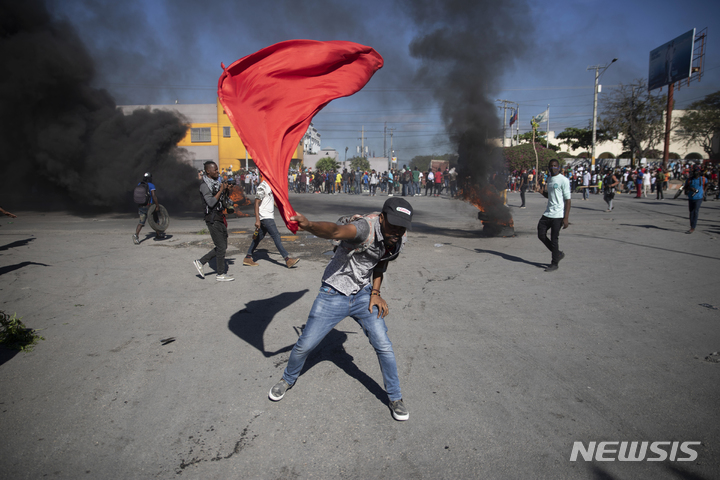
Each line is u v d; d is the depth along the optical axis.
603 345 4.01
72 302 5.25
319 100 3.29
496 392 3.20
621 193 28.14
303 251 8.48
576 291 5.71
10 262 7.37
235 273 6.67
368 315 2.96
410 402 3.08
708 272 6.67
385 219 2.65
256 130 2.96
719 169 24.25
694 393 3.16
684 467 2.40
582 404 3.03
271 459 2.48
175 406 3.03
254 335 4.28
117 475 2.35
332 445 2.61
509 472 2.37
